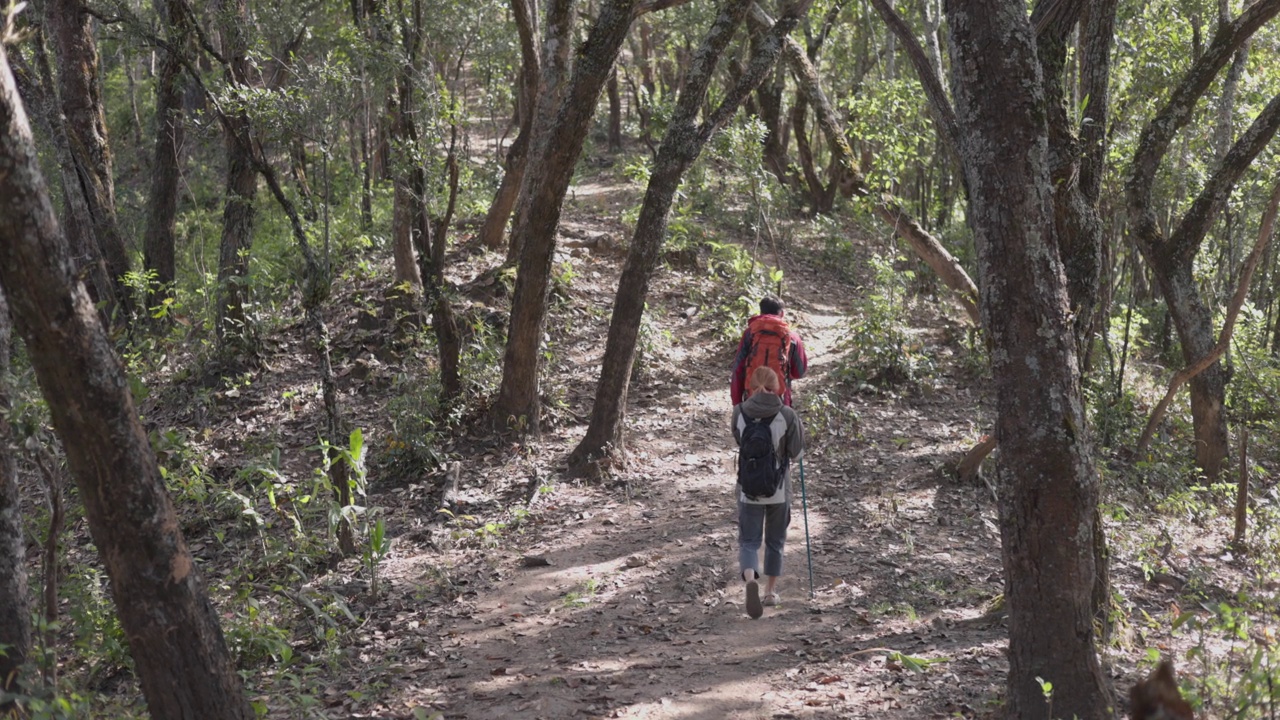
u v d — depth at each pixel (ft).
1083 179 20.47
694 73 32.12
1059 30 19.30
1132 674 17.97
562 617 22.93
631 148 110.32
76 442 12.71
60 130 40.91
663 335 46.01
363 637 22.40
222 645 14.10
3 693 13.00
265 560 26.61
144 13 46.93
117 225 47.62
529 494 31.71
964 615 22.17
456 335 36.78
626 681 19.25
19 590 16.15
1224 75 51.01
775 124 75.97
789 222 71.67
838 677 18.86
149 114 87.20
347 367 41.73
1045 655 14.93
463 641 21.84
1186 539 28.22
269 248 56.85
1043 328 14.67
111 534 13.09
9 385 16.25
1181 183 46.26
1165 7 45.27
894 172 43.47
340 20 47.03
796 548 26.68
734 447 36.11
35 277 11.97
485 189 64.39
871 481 32.12
